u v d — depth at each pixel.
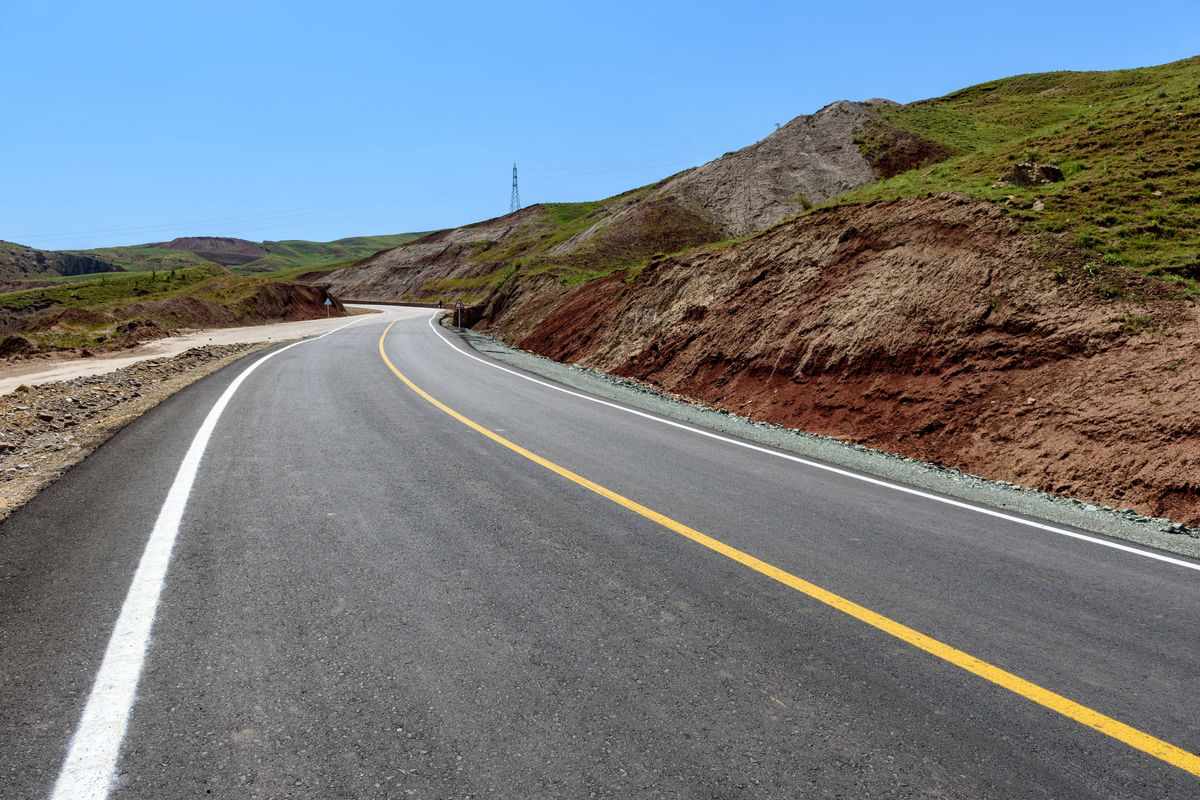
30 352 27.61
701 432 8.98
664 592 3.78
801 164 56.12
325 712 2.54
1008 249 12.07
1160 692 2.95
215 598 3.48
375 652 3.00
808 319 14.10
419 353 19.91
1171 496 7.18
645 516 5.16
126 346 28.66
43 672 2.72
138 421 8.45
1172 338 9.09
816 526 5.10
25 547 4.09
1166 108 18.59
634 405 11.26
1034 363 10.02
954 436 9.82
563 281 34.19
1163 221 11.88
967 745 2.51
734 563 4.26
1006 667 3.11
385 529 4.66
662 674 2.91
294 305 54.34
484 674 2.85
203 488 5.48
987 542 4.93
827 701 2.76
